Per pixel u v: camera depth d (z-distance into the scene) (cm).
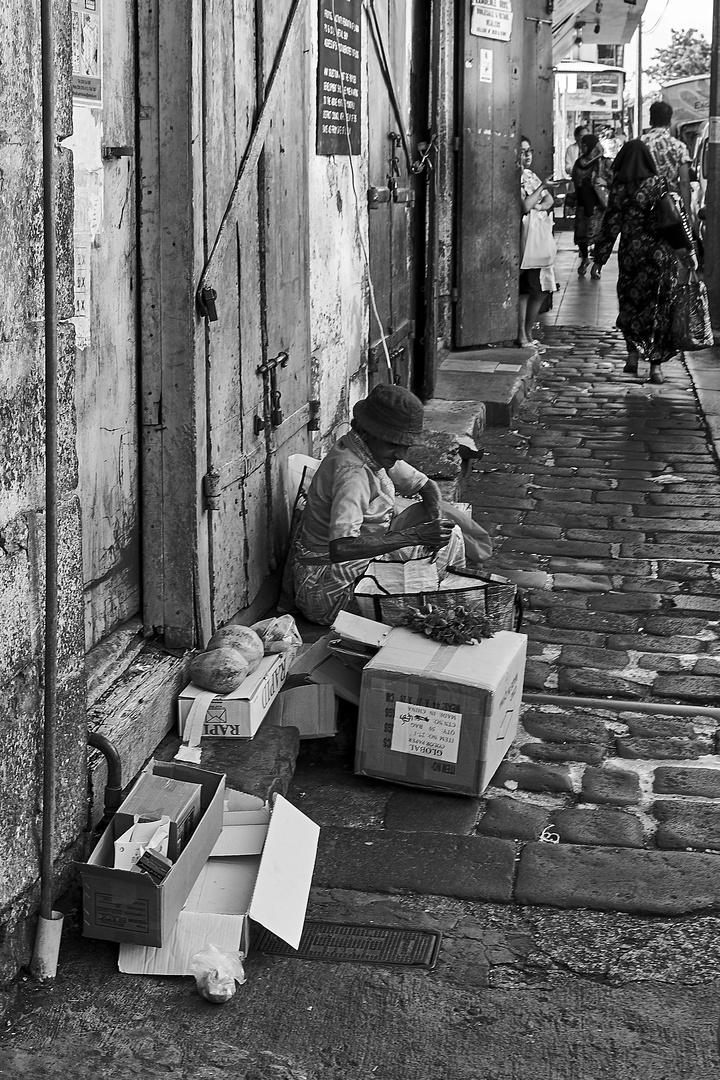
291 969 296
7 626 268
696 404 949
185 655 396
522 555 613
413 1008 284
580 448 826
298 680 408
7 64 250
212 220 393
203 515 404
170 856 307
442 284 1038
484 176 1061
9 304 258
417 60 866
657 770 398
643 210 984
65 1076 262
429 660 376
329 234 601
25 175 260
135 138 365
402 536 428
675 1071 264
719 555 614
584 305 1487
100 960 297
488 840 354
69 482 289
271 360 480
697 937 312
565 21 1658
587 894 329
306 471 511
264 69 453
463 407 845
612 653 492
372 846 348
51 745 283
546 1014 282
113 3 345
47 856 288
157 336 379
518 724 425
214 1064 265
